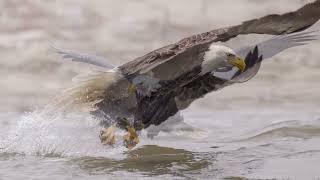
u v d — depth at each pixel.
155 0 26.17
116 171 12.28
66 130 13.91
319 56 22.73
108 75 11.91
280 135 14.89
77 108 12.27
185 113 18.62
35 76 21.55
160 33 24.14
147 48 23.22
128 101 12.21
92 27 24.45
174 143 14.27
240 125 16.73
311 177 11.88
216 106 19.61
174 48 11.52
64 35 23.81
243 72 12.67
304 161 12.78
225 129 16.19
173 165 12.62
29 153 13.38
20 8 25.23
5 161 12.95
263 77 21.61
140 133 13.91
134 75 11.81
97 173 12.16
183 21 24.88
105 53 22.80
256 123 16.94
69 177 11.97
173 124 13.02
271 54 12.65
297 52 23.02
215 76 12.62
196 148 13.89
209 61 11.81
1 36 23.73
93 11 25.33
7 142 13.93
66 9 25.30
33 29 24.16
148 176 11.97
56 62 22.16
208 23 24.81
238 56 11.88
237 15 25.19
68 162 12.84
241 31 11.27
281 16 11.27
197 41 11.46
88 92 12.15
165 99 12.45
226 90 20.75
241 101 20.00
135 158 13.06
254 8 25.56
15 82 21.14
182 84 12.11
